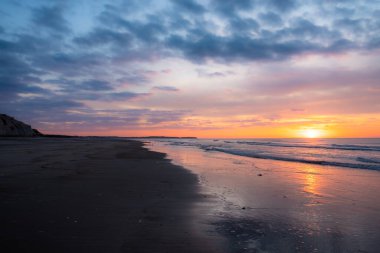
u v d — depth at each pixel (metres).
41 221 6.30
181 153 32.34
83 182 11.34
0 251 4.70
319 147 48.59
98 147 41.75
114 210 7.42
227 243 5.47
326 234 6.12
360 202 9.09
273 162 21.89
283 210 8.02
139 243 5.29
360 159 25.27
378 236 6.03
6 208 7.26
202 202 8.69
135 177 13.16
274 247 5.35
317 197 9.77
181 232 5.96
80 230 5.82
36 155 23.25
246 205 8.52
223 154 31.06
